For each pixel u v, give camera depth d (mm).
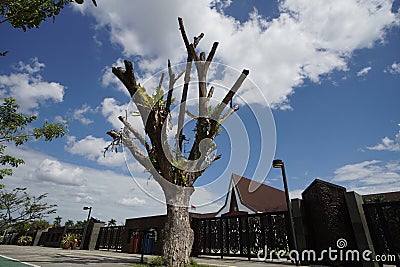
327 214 6293
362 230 5281
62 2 2371
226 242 9336
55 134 6191
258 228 8523
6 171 7340
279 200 20656
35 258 6816
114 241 13711
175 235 5012
